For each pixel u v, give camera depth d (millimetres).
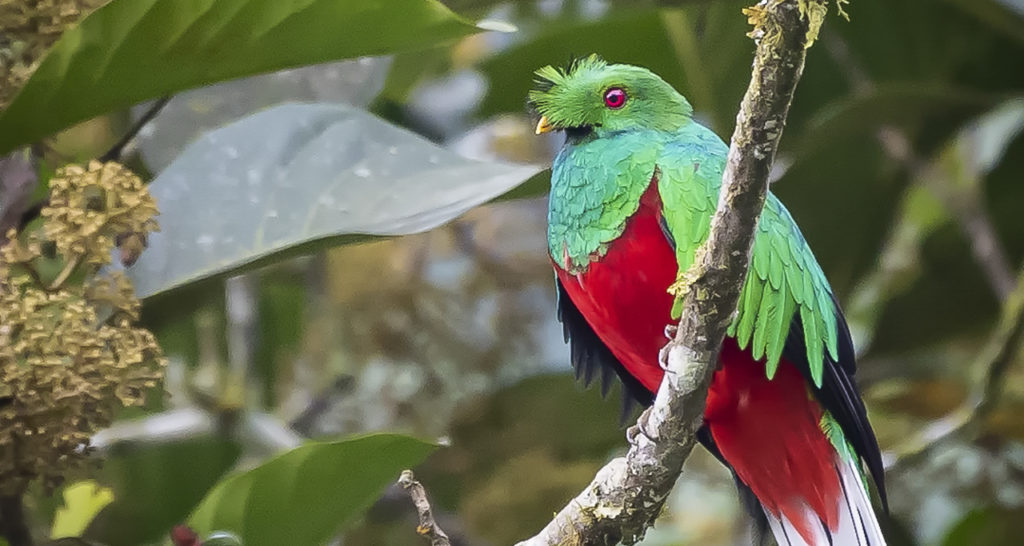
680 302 5727
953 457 10031
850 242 10422
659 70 10852
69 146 9453
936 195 10992
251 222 6195
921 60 10094
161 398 10250
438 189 6277
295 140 6555
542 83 7184
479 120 11336
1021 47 9711
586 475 10562
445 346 11883
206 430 9383
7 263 4895
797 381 6410
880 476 6699
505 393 10969
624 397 7324
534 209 12367
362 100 9680
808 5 3930
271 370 11938
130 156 9281
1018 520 9891
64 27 5301
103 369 4766
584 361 7352
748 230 4629
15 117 5145
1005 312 9422
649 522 5773
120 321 5051
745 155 4379
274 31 5133
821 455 6516
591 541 5793
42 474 4828
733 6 10125
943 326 11133
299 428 11562
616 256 6398
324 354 12016
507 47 10758
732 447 6648
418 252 11969
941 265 10930
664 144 6508
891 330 11156
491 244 12133
